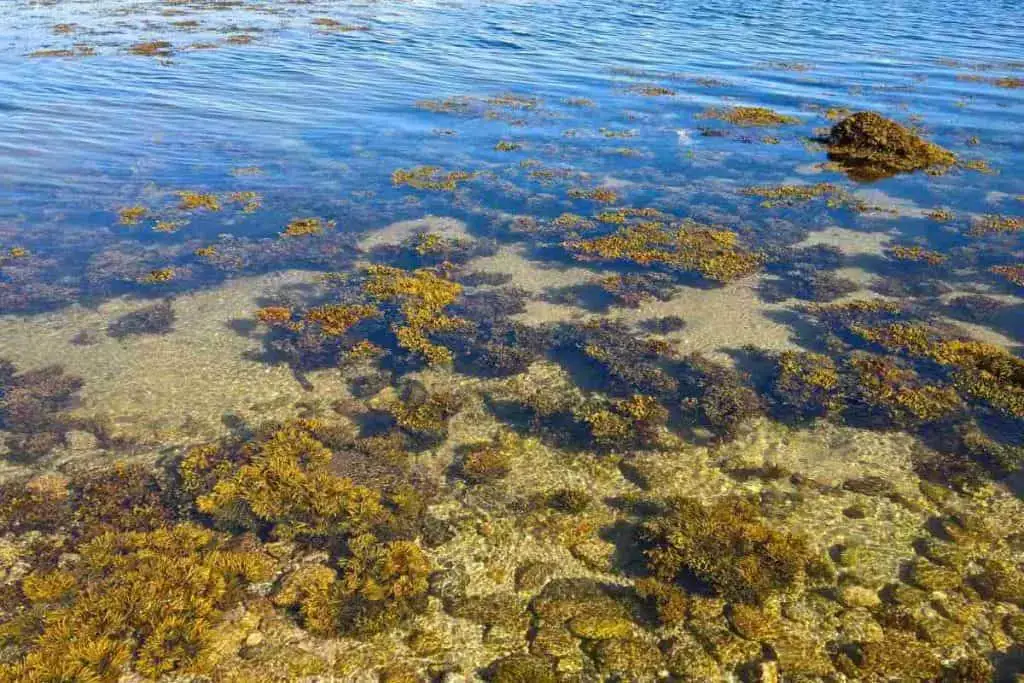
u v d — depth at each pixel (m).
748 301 19.61
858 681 9.65
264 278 21.12
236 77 42.44
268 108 37.12
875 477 13.36
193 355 17.39
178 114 35.69
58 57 45.59
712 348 17.52
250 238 23.55
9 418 15.09
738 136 33.69
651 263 21.50
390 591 10.96
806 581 11.14
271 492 12.77
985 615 10.55
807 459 13.88
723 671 9.80
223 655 9.95
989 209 25.41
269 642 10.18
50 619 10.28
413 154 31.41
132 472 13.41
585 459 13.96
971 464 13.54
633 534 12.16
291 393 16.03
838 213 25.33
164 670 9.72
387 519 12.31
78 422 15.02
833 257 21.94
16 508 12.56
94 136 32.50
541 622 10.59
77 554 11.69
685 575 11.25
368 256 22.48
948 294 19.72
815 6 71.38
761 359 17.05
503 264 21.92
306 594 10.88
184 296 20.11
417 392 15.80
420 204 26.33
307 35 54.53
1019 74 43.66
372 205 26.20
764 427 14.74
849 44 53.00
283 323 18.62
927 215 25.03
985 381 15.67
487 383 16.30
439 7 70.19
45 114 35.09
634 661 9.96
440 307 19.30
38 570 11.32
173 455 14.03
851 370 16.31
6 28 55.06
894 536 12.02
